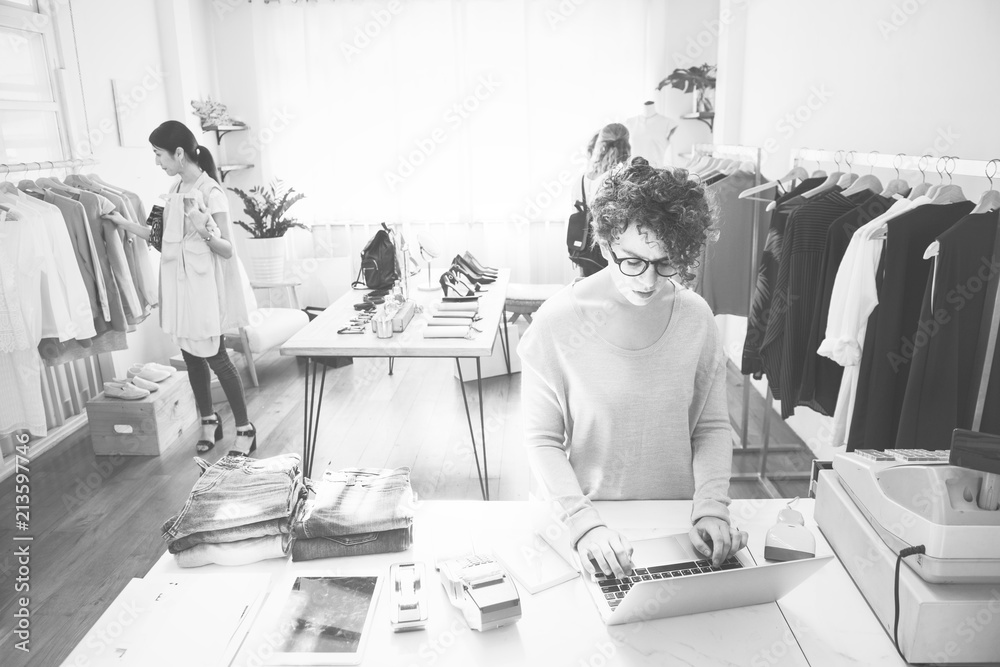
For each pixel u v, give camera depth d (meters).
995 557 1.06
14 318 3.07
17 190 3.32
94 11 4.42
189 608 1.20
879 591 1.18
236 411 3.79
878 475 1.24
